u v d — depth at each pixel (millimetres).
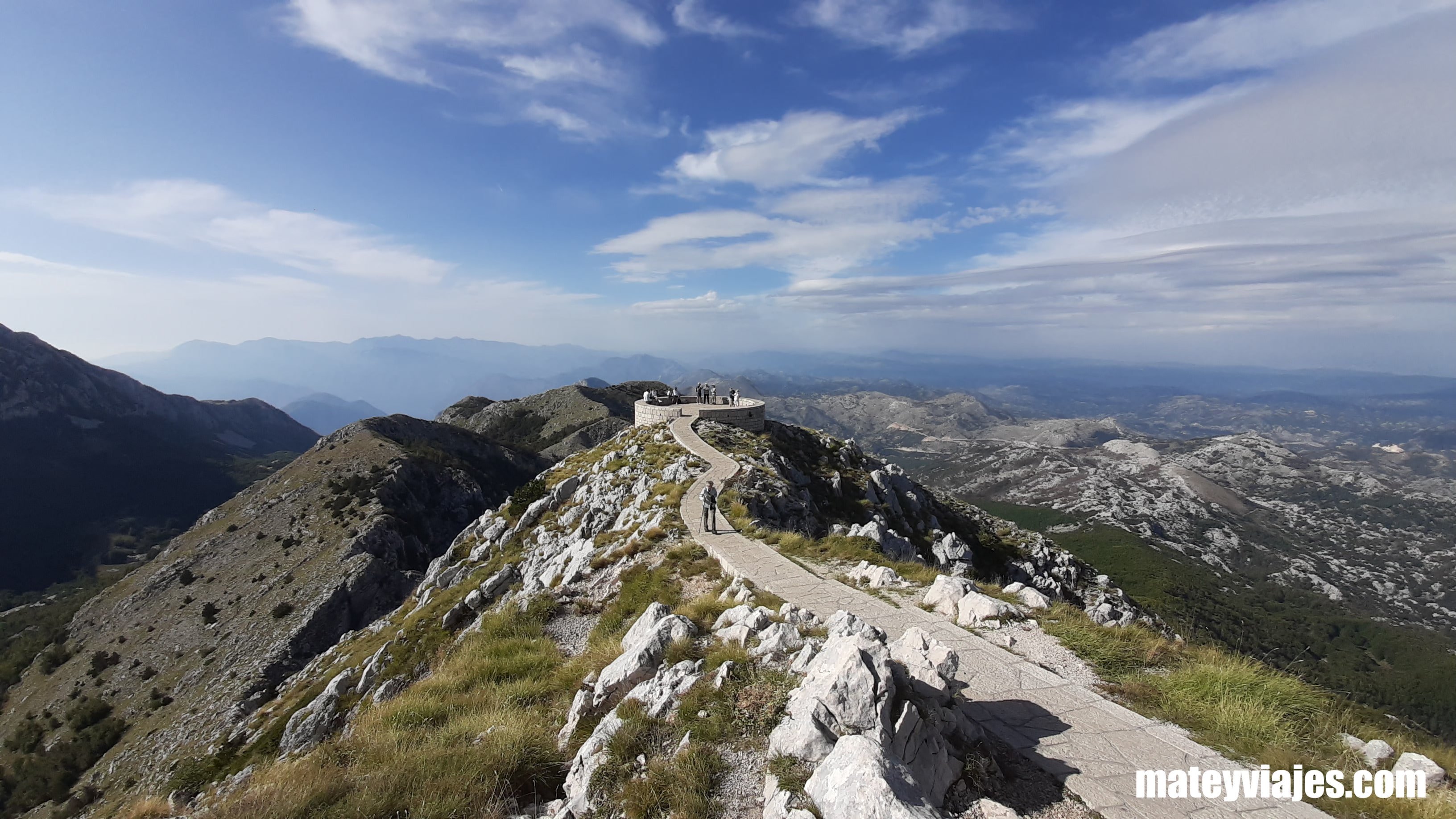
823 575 20500
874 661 9062
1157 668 12828
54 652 105000
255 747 41125
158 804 12453
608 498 48562
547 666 17203
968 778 8555
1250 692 10891
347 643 64250
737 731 9602
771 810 7660
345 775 10680
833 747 8109
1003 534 88125
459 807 9375
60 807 73188
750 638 12945
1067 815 8031
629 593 22219
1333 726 10367
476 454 183375
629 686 12398
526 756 11000
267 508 132250
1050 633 14438
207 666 91500
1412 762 8953
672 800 8375
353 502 127812
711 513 27938
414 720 14133
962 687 11023
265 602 102688
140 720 84500
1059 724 10281
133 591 115625
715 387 87312
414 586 108875
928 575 19875
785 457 60281
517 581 41125
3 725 94312
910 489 79375
